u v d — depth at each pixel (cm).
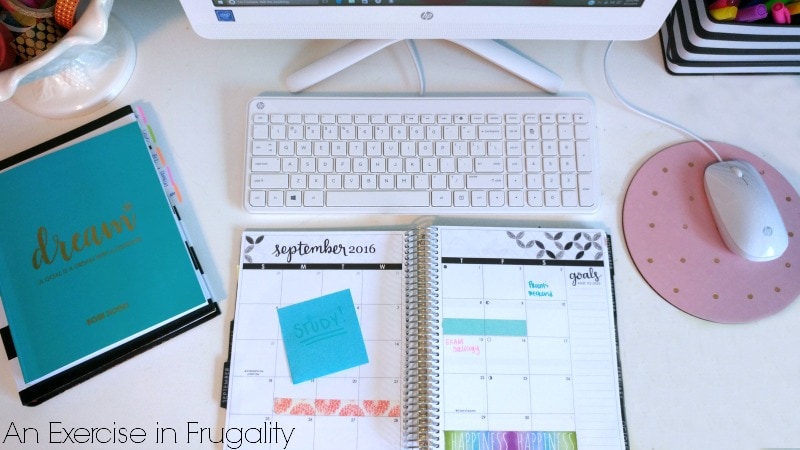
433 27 56
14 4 55
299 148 60
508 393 54
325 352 55
